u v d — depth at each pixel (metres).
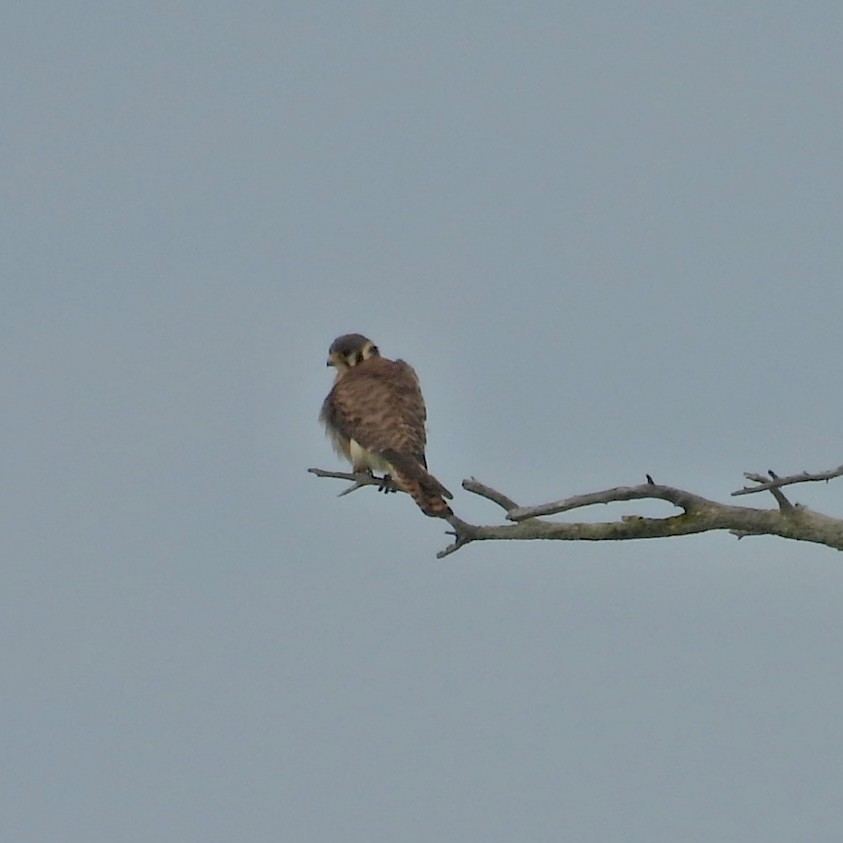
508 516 11.46
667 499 12.06
